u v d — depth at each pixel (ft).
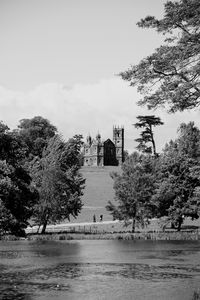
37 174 270.05
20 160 171.94
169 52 83.20
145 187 278.05
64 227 300.20
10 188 150.51
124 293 93.45
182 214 272.51
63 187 276.21
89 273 120.47
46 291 95.50
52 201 269.64
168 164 276.82
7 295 91.71
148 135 469.16
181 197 272.10
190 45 82.17
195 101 82.99
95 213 365.61
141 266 134.10
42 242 228.22
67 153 293.84
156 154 463.01
